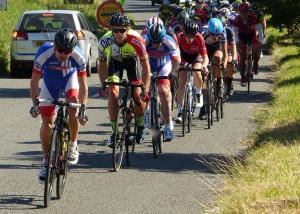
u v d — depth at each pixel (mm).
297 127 20125
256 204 12367
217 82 24281
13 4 57312
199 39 21766
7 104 27188
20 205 13328
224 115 25406
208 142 20281
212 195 14125
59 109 13695
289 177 13922
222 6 38906
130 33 16844
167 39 19000
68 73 14406
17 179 15406
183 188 14812
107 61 17766
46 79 14484
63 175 14055
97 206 13398
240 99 29516
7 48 42219
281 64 40969
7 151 18484
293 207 12023
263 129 20844
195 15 30781
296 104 24328
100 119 24000
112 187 14898
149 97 17844
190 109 21891
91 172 16266
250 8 32719
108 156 18156
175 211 13047
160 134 18406
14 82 34531
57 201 13719
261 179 14094
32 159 17531
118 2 36562
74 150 14688
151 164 17281
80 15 37500
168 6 35750
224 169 15992
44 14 36062
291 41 53375
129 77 17344
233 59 26141
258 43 31328
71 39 13398
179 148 19391
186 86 21422
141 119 17547
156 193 14406
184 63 21609
